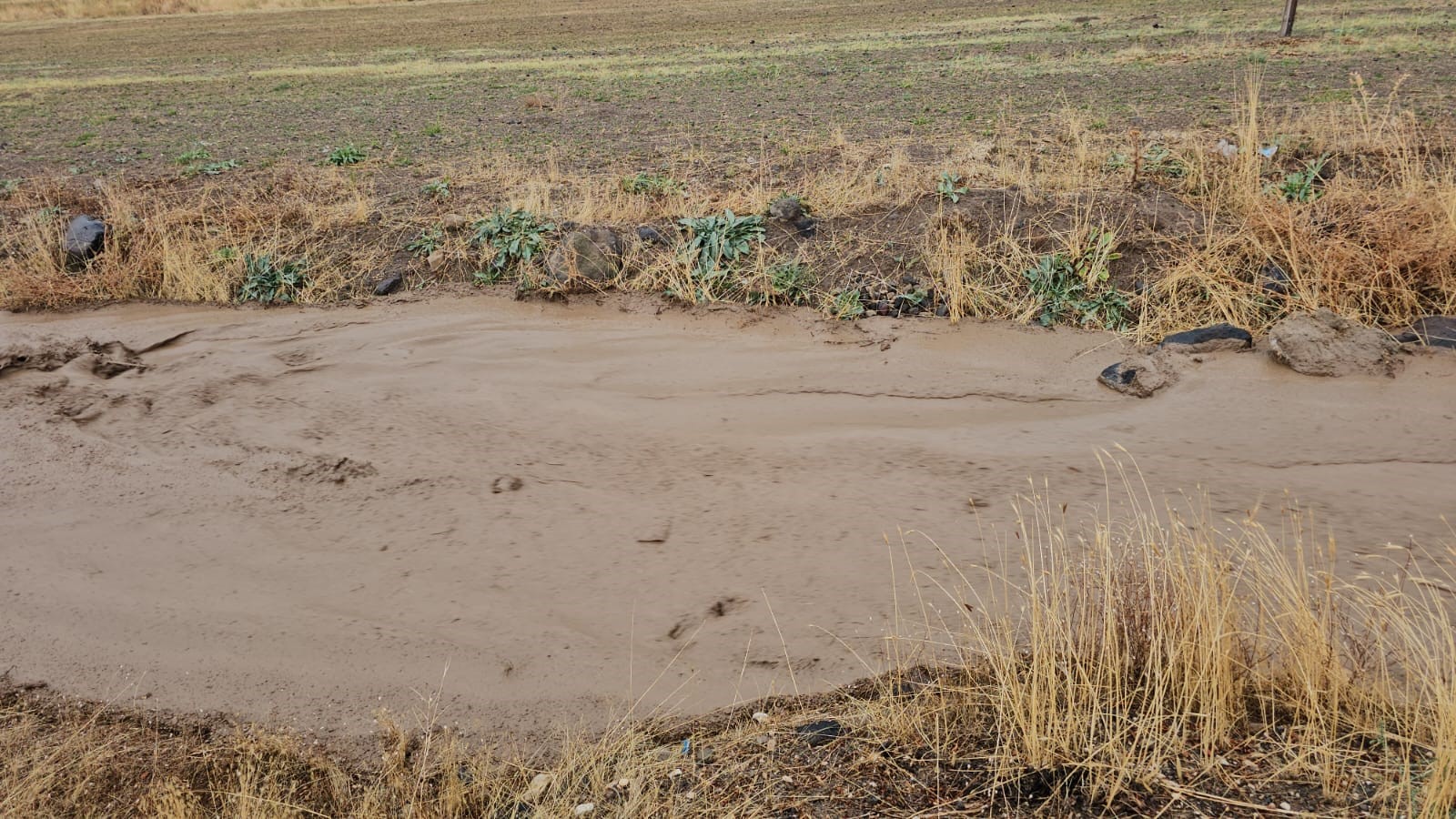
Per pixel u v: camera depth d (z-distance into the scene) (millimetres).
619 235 8031
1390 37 14234
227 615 4547
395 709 3938
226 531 5188
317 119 13938
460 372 6766
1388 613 3572
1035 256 7289
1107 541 3803
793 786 3266
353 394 6547
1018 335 6797
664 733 3699
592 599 4508
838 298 7320
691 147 10719
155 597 4703
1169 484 5062
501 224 8281
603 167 10109
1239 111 10234
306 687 4090
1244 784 2977
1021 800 3043
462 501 5324
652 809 3236
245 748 3764
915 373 6414
